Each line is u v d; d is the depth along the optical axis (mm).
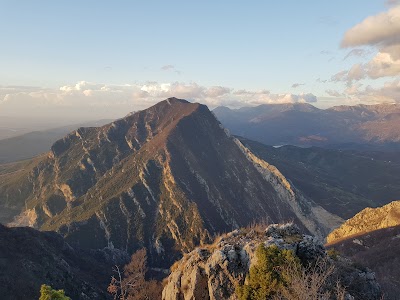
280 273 36531
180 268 50594
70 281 114125
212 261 43812
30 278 103312
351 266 43719
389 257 109000
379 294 41594
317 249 41250
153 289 78312
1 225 128750
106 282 135250
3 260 105938
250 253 41812
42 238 137875
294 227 46781
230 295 40781
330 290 36219
